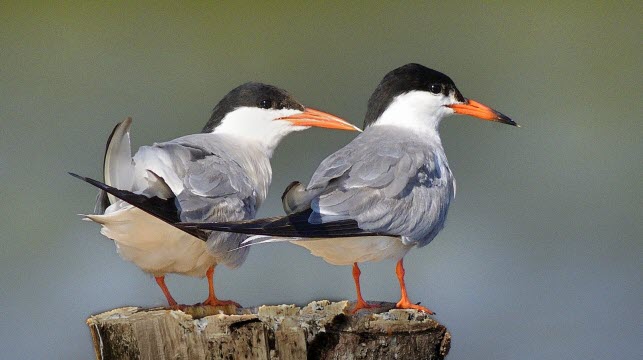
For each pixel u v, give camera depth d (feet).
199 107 51.13
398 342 23.24
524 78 54.03
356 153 26.96
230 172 27.91
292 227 24.63
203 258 27.20
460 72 54.70
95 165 47.24
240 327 22.77
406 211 26.27
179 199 26.30
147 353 22.93
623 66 53.93
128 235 25.68
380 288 40.09
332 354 23.06
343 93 52.65
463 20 55.47
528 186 47.39
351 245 25.80
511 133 49.47
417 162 27.07
